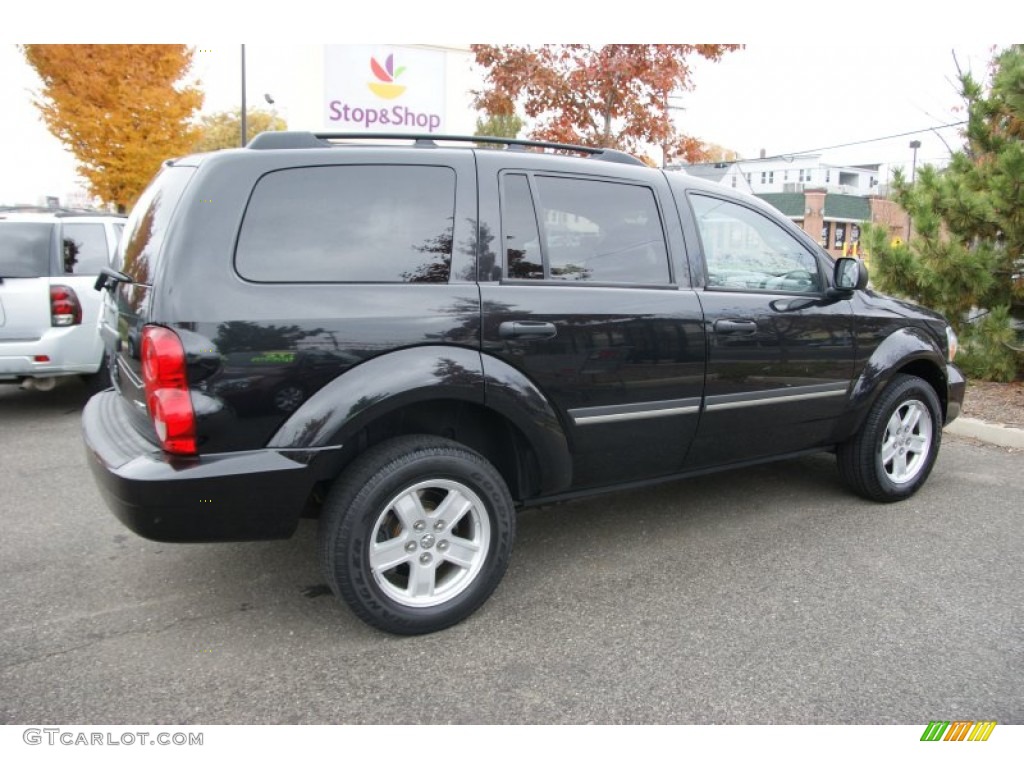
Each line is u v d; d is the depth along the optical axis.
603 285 3.30
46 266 6.16
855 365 4.12
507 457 3.29
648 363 3.36
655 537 3.94
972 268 6.80
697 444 3.66
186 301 2.53
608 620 3.08
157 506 2.51
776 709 2.52
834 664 2.77
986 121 7.44
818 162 64.06
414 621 2.89
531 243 3.14
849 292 4.08
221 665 2.75
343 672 2.71
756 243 3.88
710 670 2.73
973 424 5.93
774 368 3.78
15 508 4.30
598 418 3.26
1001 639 2.94
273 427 2.64
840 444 4.36
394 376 2.74
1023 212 6.56
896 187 7.34
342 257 2.79
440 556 2.98
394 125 10.81
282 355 2.62
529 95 8.34
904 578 3.46
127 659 2.78
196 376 2.52
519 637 2.95
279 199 2.73
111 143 13.98
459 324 2.90
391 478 2.77
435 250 2.94
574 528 4.07
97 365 6.36
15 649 2.84
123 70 13.95
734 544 3.84
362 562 2.76
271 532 2.70
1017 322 7.40
